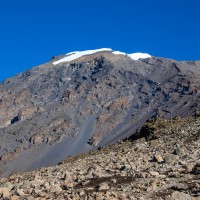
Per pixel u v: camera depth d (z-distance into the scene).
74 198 18.97
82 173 27.22
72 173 27.72
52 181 24.78
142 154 33.66
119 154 37.22
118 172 25.86
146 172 24.36
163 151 33.16
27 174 34.34
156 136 48.44
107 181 23.31
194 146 33.09
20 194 21.22
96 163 33.41
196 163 24.78
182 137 40.19
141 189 20.39
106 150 51.00
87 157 45.22
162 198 18.28
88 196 19.02
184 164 25.97
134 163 28.28
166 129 50.72
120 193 19.48
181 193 18.30
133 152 36.72
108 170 26.98
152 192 19.59
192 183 20.73
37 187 23.19
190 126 46.78
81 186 22.92
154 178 22.56
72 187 22.84
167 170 24.91
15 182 28.00
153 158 29.66
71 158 52.03
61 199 19.03
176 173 23.44
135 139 56.03
